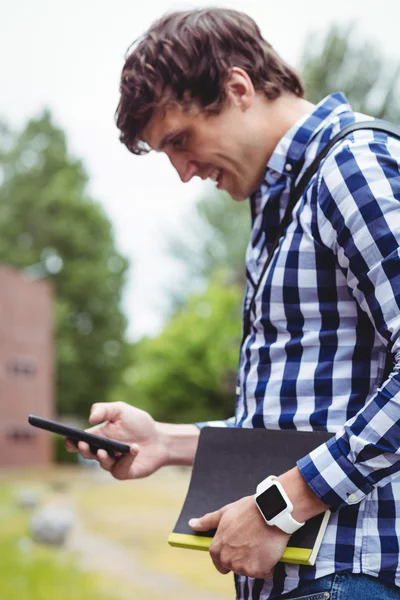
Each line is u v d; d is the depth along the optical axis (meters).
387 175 1.42
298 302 1.51
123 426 1.84
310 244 1.50
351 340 1.48
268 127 1.63
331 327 1.49
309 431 1.46
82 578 8.35
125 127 1.67
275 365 1.53
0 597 7.16
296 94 1.70
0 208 39.31
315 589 1.40
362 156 1.45
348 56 9.84
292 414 1.49
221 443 1.57
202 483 1.55
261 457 1.50
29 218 39.00
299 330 1.51
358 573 1.38
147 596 7.44
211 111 1.60
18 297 29.84
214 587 7.87
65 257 38.34
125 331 38.78
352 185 1.42
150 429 1.86
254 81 1.63
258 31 1.68
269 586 1.45
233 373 18.81
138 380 32.47
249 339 1.61
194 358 30.95
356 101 9.73
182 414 31.36
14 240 38.62
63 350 36.34
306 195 1.53
